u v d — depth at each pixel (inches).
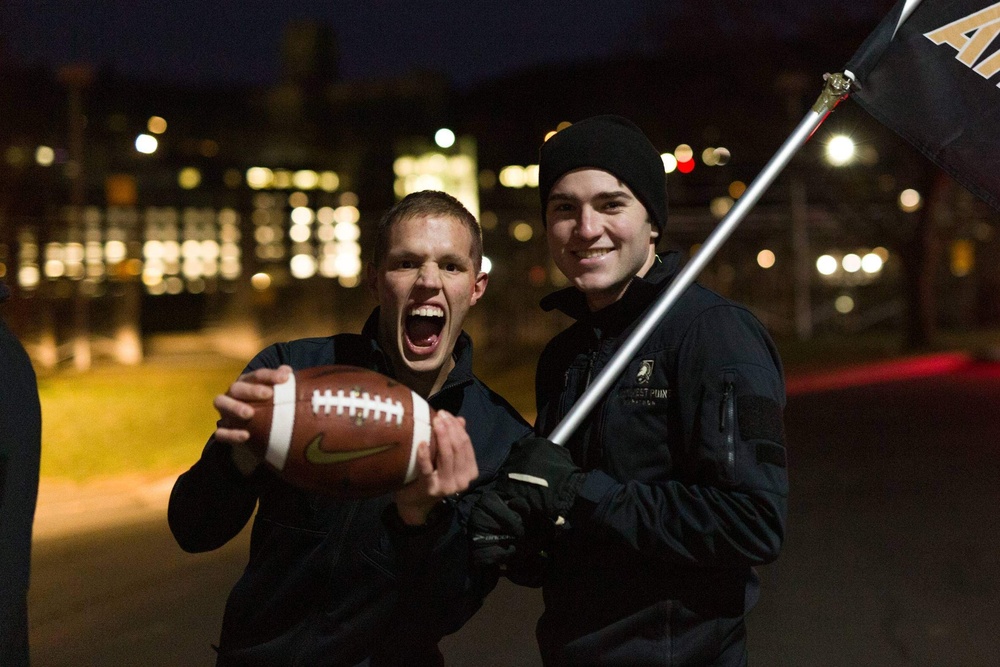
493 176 1125.1
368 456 85.4
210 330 978.1
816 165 971.9
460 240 101.5
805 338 1118.4
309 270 1002.1
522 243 991.0
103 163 958.4
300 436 84.2
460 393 104.5
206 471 94.7
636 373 96.5
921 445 424.2
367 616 96.3
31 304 813.2
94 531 301.3
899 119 102.3
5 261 786.2
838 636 208.7
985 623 213.3
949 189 956.6
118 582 251.8
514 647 209.2
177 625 221.5
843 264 1196.5
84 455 415.8
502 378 705.6
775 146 948.6
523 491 91.4
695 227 1099.9
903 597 231.3
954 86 101.6
